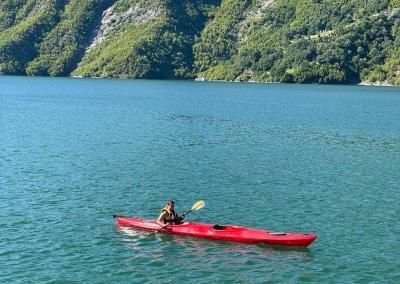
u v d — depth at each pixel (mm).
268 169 51875
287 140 71625
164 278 26266
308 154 60719
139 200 40000
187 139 70625
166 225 32031
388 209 38688
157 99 154625
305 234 30719
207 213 37250
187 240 31016
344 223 35281
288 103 145750
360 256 29484
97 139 68875
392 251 30312
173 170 50531
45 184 44000
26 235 31781
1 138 68250
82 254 29031
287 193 42781
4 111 107188
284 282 26062
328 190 44000
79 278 26219
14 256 28672
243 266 27734
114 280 26031
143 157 56688
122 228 33062
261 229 34062
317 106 136000
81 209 37250
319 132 80688
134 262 28062
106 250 29609
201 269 27297
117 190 42625
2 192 41219
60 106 122750
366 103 150625
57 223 34031
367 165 54844
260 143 68375
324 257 29188
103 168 50656
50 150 59875
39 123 86438
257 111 117062
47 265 27625
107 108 118750
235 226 31875
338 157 59188
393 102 156000
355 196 42250
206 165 53188
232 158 57250
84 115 101250
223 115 106000
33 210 36719
